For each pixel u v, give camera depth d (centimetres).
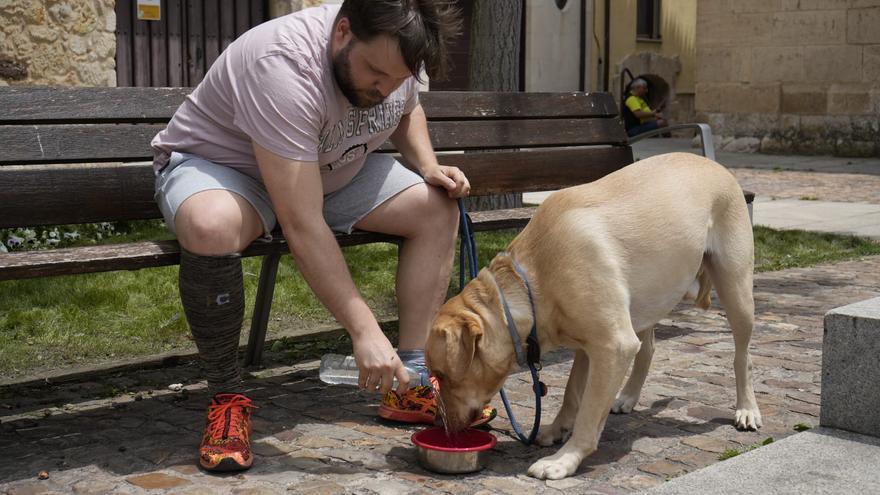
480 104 483
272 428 343
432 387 323
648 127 2016
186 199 303
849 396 300
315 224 301
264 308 416
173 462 307
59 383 401
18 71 721
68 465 304
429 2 292
